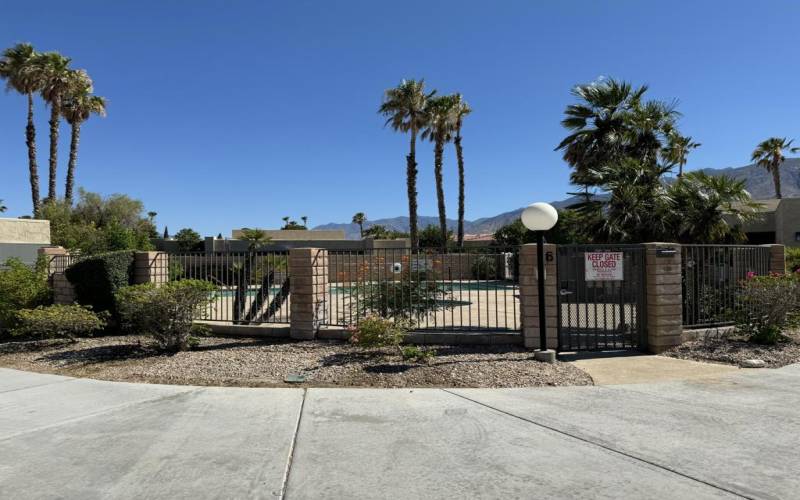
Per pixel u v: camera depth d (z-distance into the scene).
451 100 34.53
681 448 4.34
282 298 10.81
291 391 6.36
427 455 4.27
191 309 8.81
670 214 13.23
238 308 10.69
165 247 40.00
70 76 33.19
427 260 9.52
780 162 45.88
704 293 9.42
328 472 3.95
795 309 8.77
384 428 4.95
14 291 11.36
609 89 17.91
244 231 36.59
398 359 7.88
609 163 16.00
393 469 3.99
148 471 4.00
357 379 6.86
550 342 8.41
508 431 4.82
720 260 9.59
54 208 30.50
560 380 6.75
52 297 12.16
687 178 13.77
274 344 9.13
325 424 5.08
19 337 11.27
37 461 4.22
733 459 4.10
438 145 35.88
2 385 6.91
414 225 33.75
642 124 16.72
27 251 18.84
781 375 6.94
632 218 13.52
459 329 9.28
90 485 3.77
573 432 4.77
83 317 9.70
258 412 5.50
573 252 8.70
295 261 9.45
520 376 6.94
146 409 5.67
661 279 8.45
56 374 7.55
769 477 3.77
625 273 9.09
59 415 5.50
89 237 26.11
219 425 5.09
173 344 8.84
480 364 7.53
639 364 7.65
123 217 37.66
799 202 27.80
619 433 4.73
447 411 5.47
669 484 3.67
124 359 8.34
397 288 9.41
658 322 8.40
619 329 9.55
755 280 8.88
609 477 3.80
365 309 9.37
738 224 14.45
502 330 9.21
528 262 8.52
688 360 7.89
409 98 33.25
